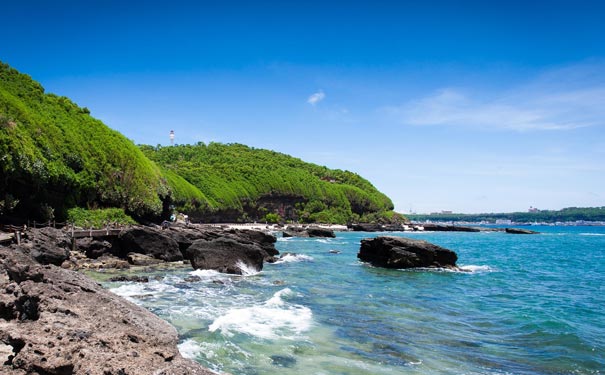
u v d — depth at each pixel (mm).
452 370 11555
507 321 17500
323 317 16906
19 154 36219
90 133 55938
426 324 16578
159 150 191750
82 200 47438
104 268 29281
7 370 7270
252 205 142875
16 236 24672
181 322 15078
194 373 8219
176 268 31188
